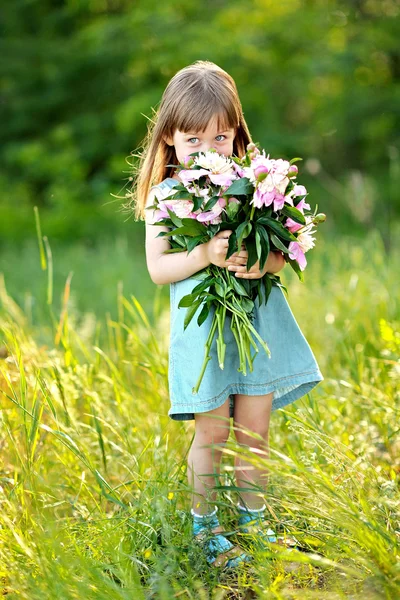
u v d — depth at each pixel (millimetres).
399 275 4934
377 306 4316
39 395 2982
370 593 1964
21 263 8398
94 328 4953
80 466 2727
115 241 10594
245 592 2145
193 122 2389
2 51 13867
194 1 13414
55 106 14039
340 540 2152
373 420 3096
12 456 2695
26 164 13633
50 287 3123
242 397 2482
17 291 6586
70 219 12086
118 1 14430
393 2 13891
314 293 5004
